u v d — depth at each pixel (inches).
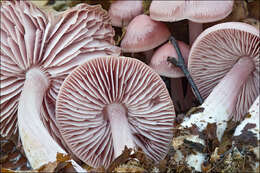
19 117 10.8
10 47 11.0
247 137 10.2
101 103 10.9
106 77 10.7
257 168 10.0
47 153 10.3
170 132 11.2
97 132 11.3
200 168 10.3
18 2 11.0
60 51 11.1
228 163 10.1
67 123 11.0
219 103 10.9
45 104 11.5
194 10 11.3
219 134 10.6
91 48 11.4
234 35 10.9
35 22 11.0
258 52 11.0
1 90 11.4
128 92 10.8
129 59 10.4
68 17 11.1
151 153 11.4
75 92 10.8
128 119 11.3
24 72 11.4
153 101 10.9
